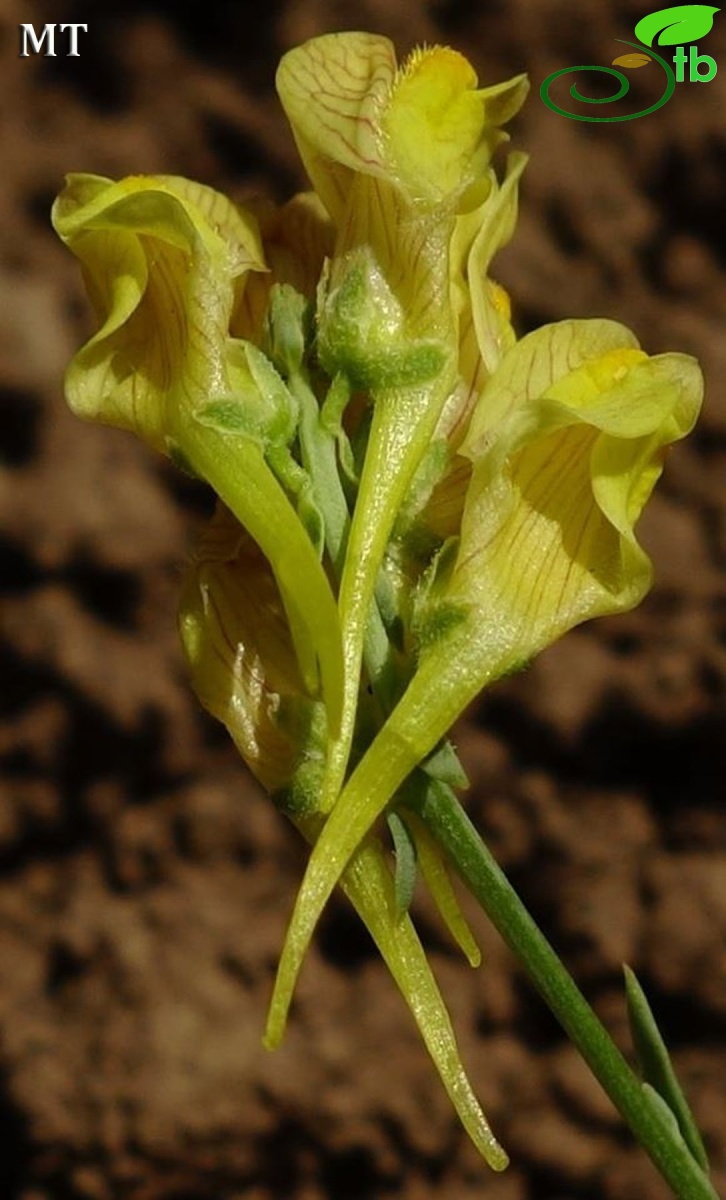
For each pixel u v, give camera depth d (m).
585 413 0.13
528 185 0.29
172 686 0.28
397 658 0.14
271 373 0.13
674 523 0.28
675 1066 0.26
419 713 0.13
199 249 0.13
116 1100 0.26
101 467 0.28
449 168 0.14
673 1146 0.14
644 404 0.13
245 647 0.14
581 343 0.14
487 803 0.27
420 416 0.13
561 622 0.13
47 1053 0.26
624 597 0.13
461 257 0.14
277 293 0.14
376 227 0.14
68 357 0.28
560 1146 0.26
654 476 0.13
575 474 0.13
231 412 0.13
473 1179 0.26
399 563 0.14
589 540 0.13
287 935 0.13
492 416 0.13
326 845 0.13
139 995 0.26
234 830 0.27
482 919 0.27
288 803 0.14
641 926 0.27
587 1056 0.14
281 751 0.14
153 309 0.14
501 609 0.13
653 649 0.27
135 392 0.14
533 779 0.27
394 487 0.13
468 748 0.27
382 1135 0.26
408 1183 0.26
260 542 0.13
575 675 0.27
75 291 0.28
